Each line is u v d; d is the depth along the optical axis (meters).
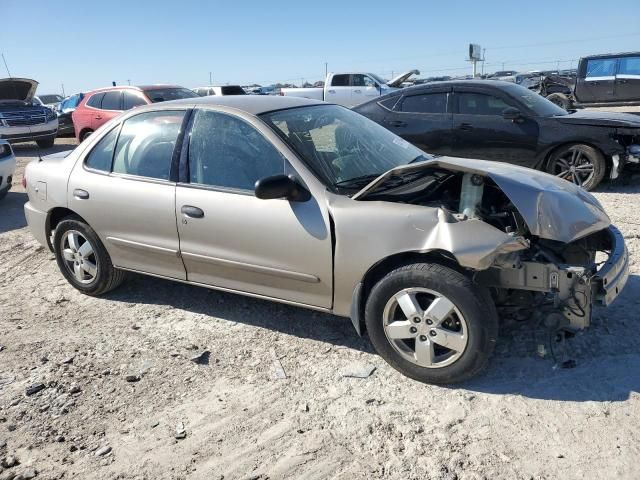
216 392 3.37
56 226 4.91
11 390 3.48
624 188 7.86
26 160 14.48
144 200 4.18
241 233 3.74
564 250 3.55
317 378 3.46
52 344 4.06
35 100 17.05
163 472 2.73
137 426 3.10
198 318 4.36
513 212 3.52
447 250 3.03
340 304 3.54
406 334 3.29
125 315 4.48
